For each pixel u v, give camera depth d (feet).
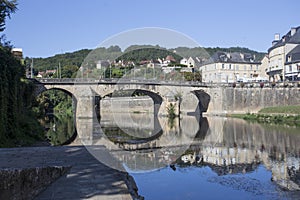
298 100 165.89
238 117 159.12
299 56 195.00
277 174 51.16
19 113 93.09
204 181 45.37
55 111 270.87
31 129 92.02
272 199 38.78
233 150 71.87
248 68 228.02
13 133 77.30
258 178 48.37
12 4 81.61
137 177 45.80
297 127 120.26
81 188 31.17
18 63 108.17
